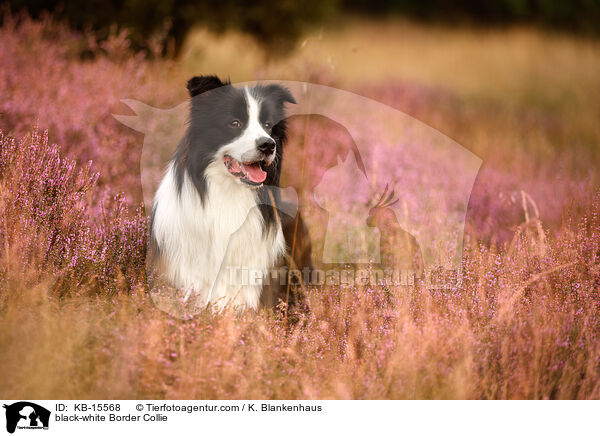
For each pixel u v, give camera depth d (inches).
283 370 192.4
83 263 231.5
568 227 278.1
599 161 479.5
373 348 204.7
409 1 1354.6
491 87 821.2
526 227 282.0
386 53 1020.5
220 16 577.6
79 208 244.7
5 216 226.8
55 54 421.7
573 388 194.7
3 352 174.6
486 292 235.3
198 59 541.3
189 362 180.4
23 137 271.6
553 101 754.8
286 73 440.5
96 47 470.3
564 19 1198.9
